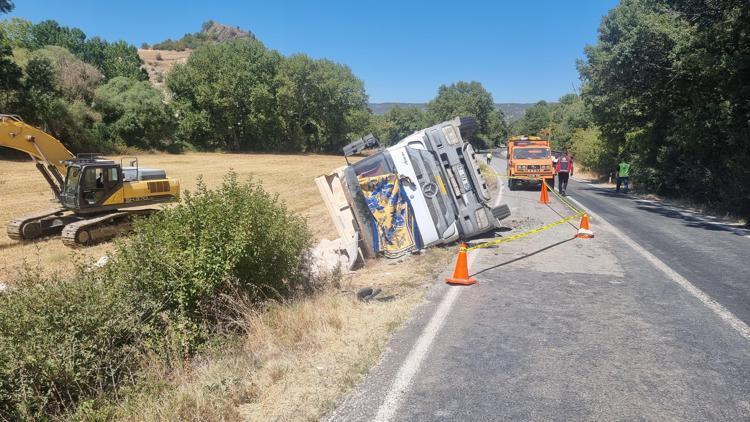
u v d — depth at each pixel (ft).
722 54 57.21
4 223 57.06
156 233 19.49
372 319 19.70
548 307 21.42
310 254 25.84
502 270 28.19
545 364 15.60
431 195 34.60
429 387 14.10
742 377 14.55
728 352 16.34
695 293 23.20
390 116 431.84
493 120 436.35
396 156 34.53
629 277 26.43
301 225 24.95
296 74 268.00
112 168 49.52
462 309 21.18
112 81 204.44
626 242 36.35
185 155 204.23
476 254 32.53
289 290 22.88
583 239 37.55
